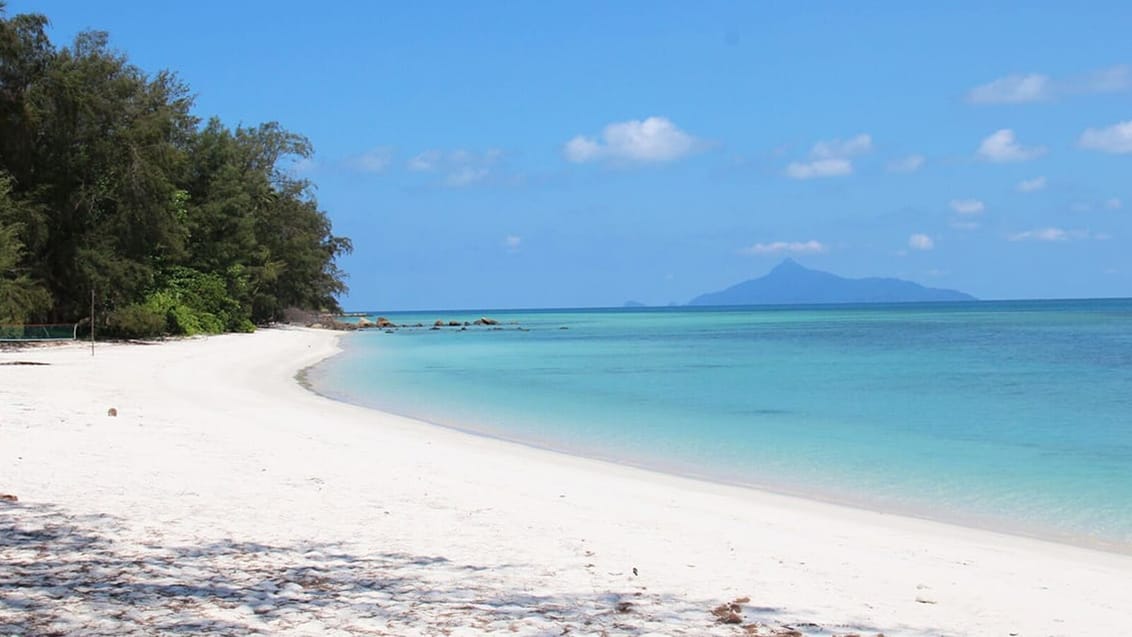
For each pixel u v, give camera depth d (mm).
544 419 27328
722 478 17953
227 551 9484
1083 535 13477
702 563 10320
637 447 22016
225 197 75875
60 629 6703
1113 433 24438
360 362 53719
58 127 53469
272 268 84500
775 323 142250
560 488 15336
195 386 32062
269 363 47938
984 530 13664
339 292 115062
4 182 49438
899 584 9898
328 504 12555
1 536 9570
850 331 104625
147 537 9898
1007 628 8359
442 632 7137
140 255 58750
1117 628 8508
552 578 9180
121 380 31891
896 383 39781
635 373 45969
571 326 134875
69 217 54719
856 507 15281
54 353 45062
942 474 18469
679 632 7492
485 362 54438
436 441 21219
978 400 32875
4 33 50312
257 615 7312
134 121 58969
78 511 11062
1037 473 18766
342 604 7773
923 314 198250
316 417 24781
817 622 8086
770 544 11695
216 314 75062
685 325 136875
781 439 23391
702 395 34625
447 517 12125
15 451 15523
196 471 14633
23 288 48969
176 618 7109
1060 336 86500
